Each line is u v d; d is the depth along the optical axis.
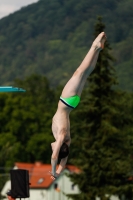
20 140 133.75
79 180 70.94
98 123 71.31
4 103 134.62
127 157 71.19
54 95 183.50
